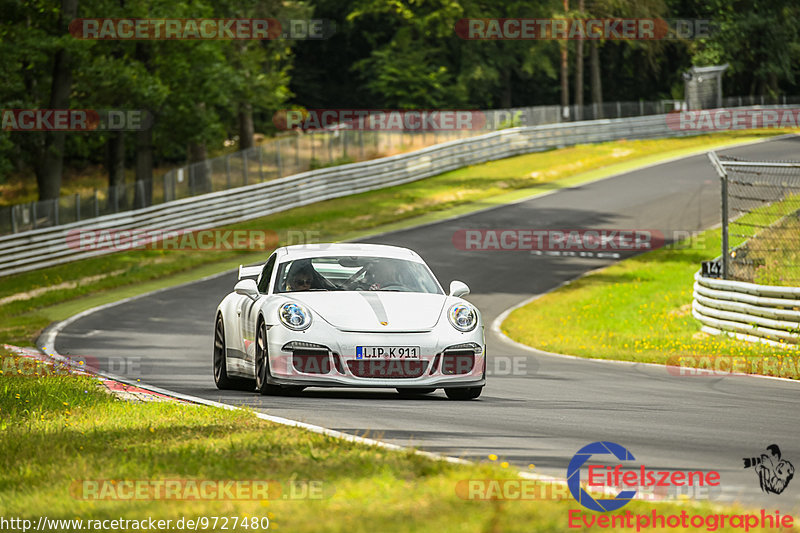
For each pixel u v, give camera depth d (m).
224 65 161.12
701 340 68.25
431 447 25.44
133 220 126.69
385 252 41.09
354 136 174.62
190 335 72.06
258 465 21.67
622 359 58.69
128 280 106.69
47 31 138.75
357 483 19.42
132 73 138.75
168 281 106.69
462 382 35.84
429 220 139.12
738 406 36.09
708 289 72.25
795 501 20.00
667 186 157.75
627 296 91.25
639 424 30.72
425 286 39.09
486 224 133.75
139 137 156.00
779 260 76.19
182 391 40.88
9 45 130.50
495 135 194.88
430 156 179.75
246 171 149.75
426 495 18.22
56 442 25.50
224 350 41.88
